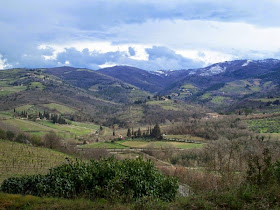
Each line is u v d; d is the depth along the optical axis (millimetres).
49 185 9945
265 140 45969
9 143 51719
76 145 68375
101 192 9266
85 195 9250
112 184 9422
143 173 10523
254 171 9953
